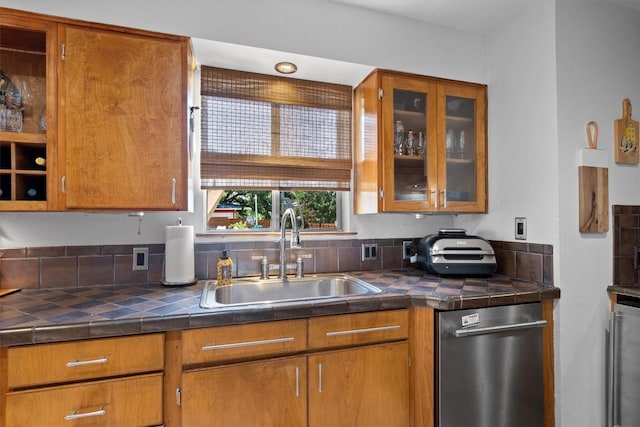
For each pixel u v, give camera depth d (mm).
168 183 1508
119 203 1444
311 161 2074
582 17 1787
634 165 1895
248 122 1951
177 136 1528
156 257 1773
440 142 2004
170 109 1520
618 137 1839
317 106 2080
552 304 1711
